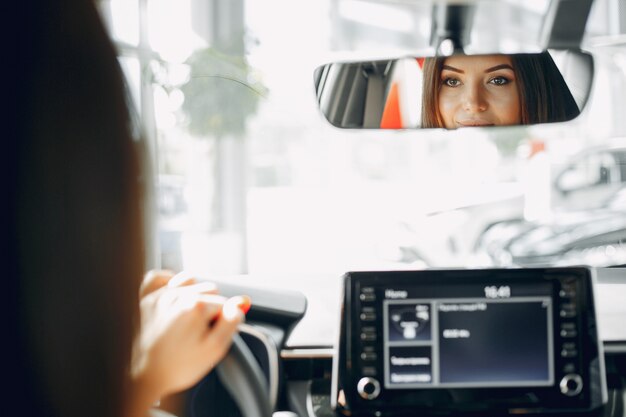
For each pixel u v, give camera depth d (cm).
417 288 108
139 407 47
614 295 145
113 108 39
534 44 159
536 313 108
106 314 39
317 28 500
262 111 412
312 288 150
